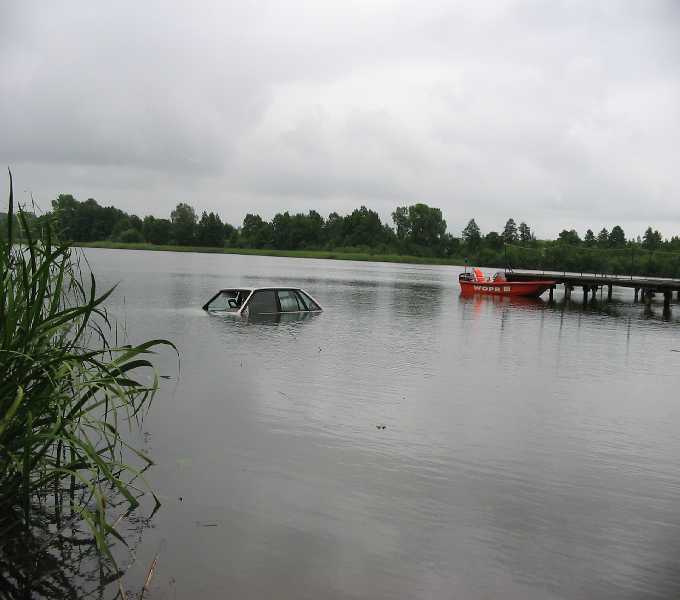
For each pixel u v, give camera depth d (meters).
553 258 91.75
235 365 11.27
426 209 187.12
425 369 11.84
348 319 20.36
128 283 34.38
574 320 25.11
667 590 4.17
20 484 4.78
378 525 4.96
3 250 4.88
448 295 38.28
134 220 175.75
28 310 4.86
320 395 9.24
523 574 4.31
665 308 34.44
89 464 5.04
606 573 4.37
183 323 16.98
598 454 7.10
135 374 10.09
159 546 4.47
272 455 6.48
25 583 3.98
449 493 5.70
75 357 4.78
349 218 193.62
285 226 192.75
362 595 3.95
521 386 10.66
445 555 4.52
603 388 10.89
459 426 7.95
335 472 6.08
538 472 6.39
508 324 21.83
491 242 162.75
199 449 6.55
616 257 82.06
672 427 8.44
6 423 4.23
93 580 4.02
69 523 4.77
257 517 5.00
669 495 5.92
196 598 3.85
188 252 171.38
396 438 7.29
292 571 4.20
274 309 20.42
